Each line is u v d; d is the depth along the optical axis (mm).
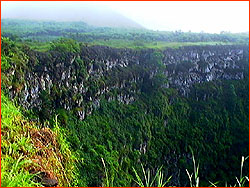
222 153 48938
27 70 27234
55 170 3152
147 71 45719
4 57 24234
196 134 47844
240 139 50875
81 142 28328
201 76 53500
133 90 43250
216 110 52125
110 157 30953
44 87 29594
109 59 40938
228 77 56688
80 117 33906
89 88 36000
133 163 36938
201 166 45875
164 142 43844
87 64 36719
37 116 27375
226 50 56844
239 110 53469
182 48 52312
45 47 34781
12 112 3918
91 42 51188
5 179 2514
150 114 44094
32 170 2854
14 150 2934
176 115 48031
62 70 32062
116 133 37156
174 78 50062
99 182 20188
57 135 3760
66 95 32219
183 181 43531
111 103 39562
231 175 47125
